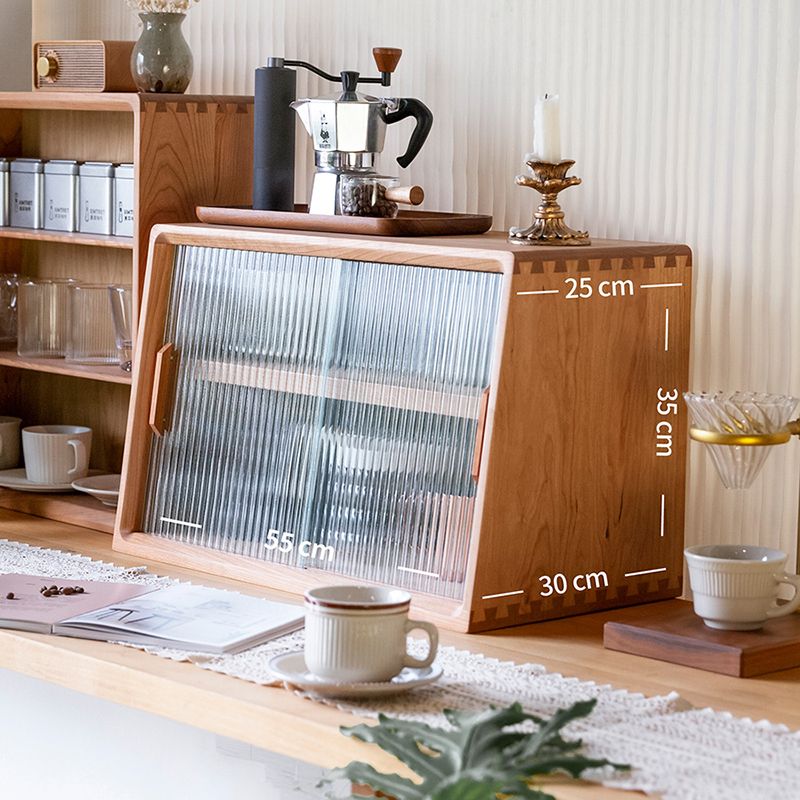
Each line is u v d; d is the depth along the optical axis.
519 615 1.91
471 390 1.91
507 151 2.29
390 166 2.45
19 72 2.95
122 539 2.29
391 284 2.02
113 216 2.59
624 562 2.03
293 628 1.84
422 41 2.38
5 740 2.69
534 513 1.91
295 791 2.20
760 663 1.71
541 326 1.88
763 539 2.02
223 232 2.20
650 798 1.31
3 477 2.68
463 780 1.24
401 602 1.58
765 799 1.29
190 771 2.37
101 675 1.71
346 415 2.06
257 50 2.63
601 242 2.06
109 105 2.47
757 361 2.02
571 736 1.45
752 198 2.01
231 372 2.20
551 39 2.22
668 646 1.76
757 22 1.99
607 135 2.17
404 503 1.98
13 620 1.84
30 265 2.93
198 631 1.79
